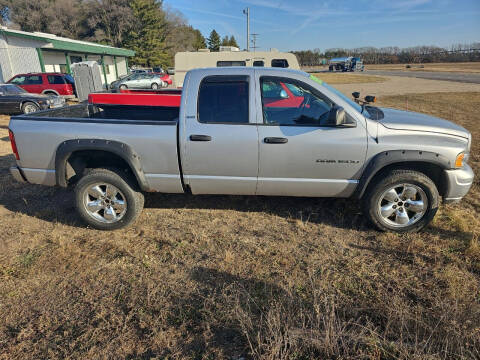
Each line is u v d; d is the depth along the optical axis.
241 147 3.44
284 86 3.47
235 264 3.16
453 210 4.24
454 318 2.28
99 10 62.50
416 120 3.63
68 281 2.94
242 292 2.74
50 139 3.62
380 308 2.56
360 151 3.39
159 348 2.24
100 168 3.69
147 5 59.97
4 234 3.75
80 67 15.12
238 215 4.18
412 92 20.72
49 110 4.19
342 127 3.37
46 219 4.13
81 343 2.29
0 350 2.24
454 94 18.88
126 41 62.03
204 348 2.23
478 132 8.70
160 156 3.54
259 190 3.68
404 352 2.05
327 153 3.41
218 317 2.49
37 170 3.76
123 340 2.30
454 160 3.35
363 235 3.68
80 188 3.67
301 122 3.45
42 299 2.72
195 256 3.30
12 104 12.02
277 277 2.95
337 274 3.00
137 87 25.58
